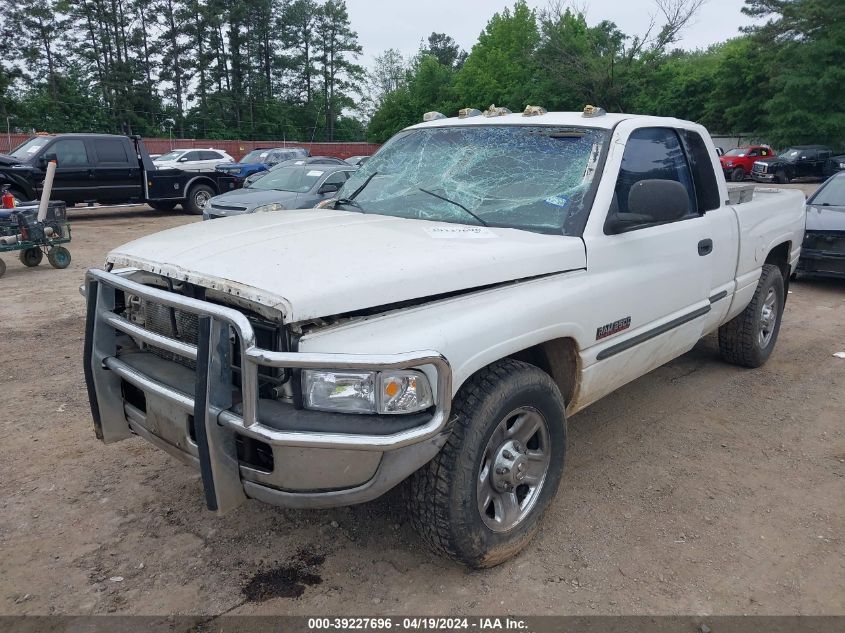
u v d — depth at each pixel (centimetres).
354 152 5700
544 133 381
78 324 706
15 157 1622
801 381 548
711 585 294
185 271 266
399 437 229
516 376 285
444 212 359
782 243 566
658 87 3916
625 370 371
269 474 244
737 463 407
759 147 3048
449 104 5269
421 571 301
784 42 3741
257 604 279
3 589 287
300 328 236
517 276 295
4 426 446
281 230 314
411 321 255
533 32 4700
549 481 320
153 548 317
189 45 6700
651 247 369
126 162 1709
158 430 280
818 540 328
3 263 970
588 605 280
